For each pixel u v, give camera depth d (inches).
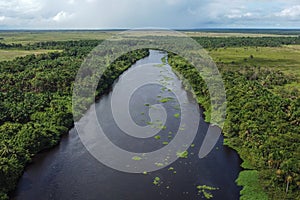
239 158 2475.4
